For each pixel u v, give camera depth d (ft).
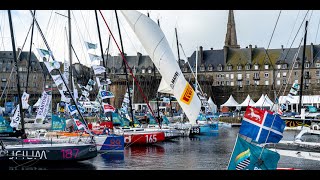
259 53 445.37
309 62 404.77
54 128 92.43
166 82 88.99
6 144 73.10
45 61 80.53
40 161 71.87
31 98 320.29
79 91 223.30
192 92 89.30
